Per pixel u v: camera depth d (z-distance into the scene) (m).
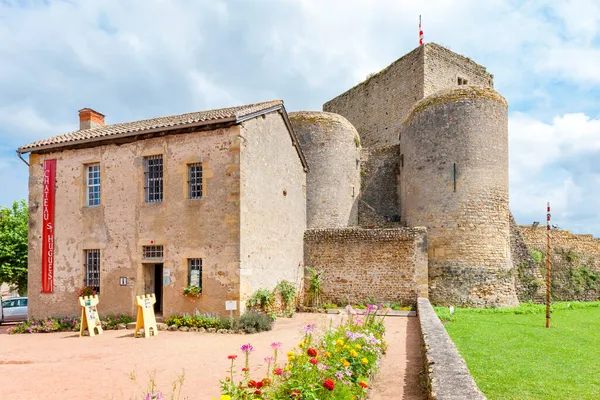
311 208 20.48
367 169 23.47
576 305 18.72
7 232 21.72
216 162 12.49
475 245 17.19
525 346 9.43
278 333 11.37
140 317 11.26
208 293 12.20
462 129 17.64
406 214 19.75
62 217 14.41
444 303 17.00
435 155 17.98
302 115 21.20
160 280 14.26
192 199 12.71
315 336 9.23
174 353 9.05
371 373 6.61
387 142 27.41
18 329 13.48
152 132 13.17
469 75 27.09
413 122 19.09
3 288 30.23
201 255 12.38
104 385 6.77
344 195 21.00
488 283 17.02
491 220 17.42
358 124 30.23
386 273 16.38
